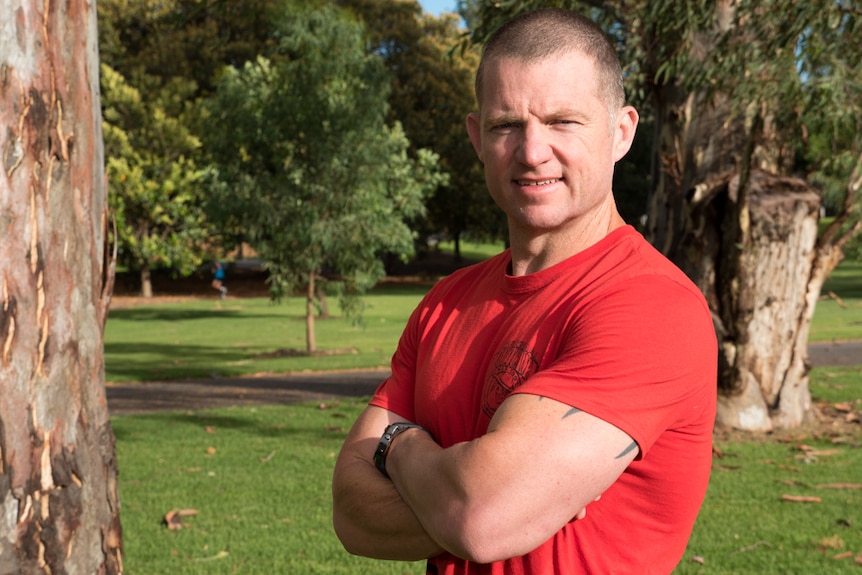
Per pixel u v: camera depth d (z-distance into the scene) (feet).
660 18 23.67
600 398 4.44
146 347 63.98
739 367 28.84
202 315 98.63
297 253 58.54
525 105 5.04
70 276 8.14
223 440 28.81
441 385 5.42
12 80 7.73
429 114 135.95
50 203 7.97
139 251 120.06
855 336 59.11
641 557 4.75
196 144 115.75
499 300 5.35
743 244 28.02
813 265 29.17
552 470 4.35
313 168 58.18
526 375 4.93
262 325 83.61
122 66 133.59
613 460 4.42
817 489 21.65
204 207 60.95
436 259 194.29
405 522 5.09
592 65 5.07
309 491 22.07
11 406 7.66
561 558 4.67
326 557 17.03
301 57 58.65
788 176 29.81
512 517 4.38
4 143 7.68
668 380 4.54
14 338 7.70
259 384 43.11
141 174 114.73
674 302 4.75
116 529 8.64
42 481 7.82
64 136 8.09
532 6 25.26
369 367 49.65
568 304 4.94
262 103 57.77
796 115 24.21
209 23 131.75
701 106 28.53
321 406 35.55
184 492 21.95
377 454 5.30
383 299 116.88
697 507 4.97
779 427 29.12
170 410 35.40
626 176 136.98
